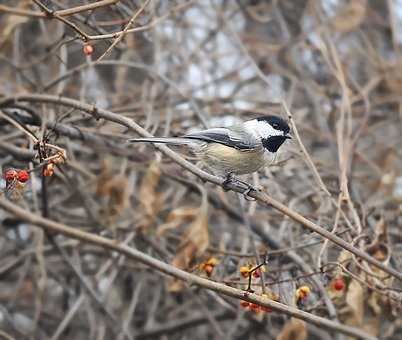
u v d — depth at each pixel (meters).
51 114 10.72
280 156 10.40
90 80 13.03
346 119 13.21
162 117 11.63
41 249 11.11
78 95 12.23
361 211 10.07
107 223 10.75
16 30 11.76
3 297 12.78
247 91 14.02
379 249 9.47
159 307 12.90
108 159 10.82
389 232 10.48
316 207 10.74
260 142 8.92
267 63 13.79
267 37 14.94
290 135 9.15
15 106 9.34
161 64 12.59
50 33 12.15
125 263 11.79
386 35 15.17
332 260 9.91
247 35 13.98
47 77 12.48
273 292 8.62
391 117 13.91
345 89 11.23
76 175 11.27
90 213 11.06
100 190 10.69
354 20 13.26
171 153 8.25
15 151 9.40
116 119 8.33
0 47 11.27
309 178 11.41
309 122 13.60
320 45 12.52
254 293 7.71
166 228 10.13
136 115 11.37
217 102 12.21
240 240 11.89
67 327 12.50
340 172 10.20
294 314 7.67
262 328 11.87
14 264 11.82
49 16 7.54
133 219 11.24
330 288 9.18
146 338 12.11
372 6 15.91
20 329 12.42
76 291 12.52
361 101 13.98
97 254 12.05
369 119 14.00
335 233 8.73
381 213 10.02
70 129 9.80
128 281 12.67
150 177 10.30
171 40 12.89
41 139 7.85
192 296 12.05
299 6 15.03
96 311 12.05
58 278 12.27
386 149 13.24
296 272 9.48
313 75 14.01
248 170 9.10
